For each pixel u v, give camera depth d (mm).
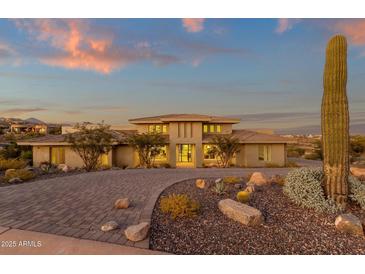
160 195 7031
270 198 6430
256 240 4098
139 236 3971
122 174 12328
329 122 5824
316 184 5832
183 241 3992
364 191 5695
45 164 16875
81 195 7195
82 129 15500
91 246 3768
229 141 18375
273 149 19906
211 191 7430
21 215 5258
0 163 12406
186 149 21062
